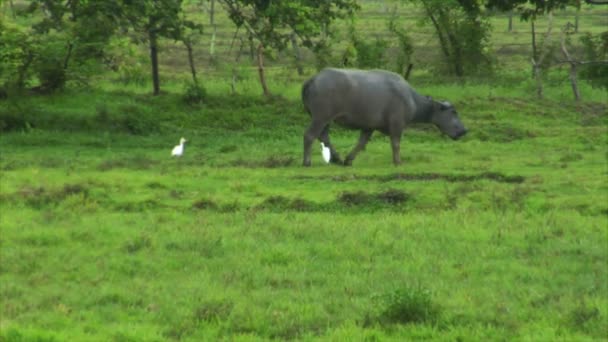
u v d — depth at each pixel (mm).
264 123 96250
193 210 49969
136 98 103375
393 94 66812
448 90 115188
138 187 55688
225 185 57156
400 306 30906
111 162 66875
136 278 36000
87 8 98812
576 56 156750
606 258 39594
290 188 56094
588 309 31203
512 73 139125
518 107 103750
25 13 102750
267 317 30828
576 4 95500
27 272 36594
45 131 85688
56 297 32969
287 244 41500
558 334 29328
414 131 90562
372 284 35031
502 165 67188
